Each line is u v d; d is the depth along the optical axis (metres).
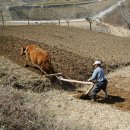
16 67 20.33
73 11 151.00
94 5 154.00
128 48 38.62
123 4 141.00
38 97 18.22
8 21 137.88
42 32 41.38
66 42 36.00
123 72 26.80
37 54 19.69
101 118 17.00
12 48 24.36
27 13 149.50
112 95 20.17
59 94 19.22
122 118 17.17
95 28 115.50
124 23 124.00
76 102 18.50
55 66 22.75
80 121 16.33
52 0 171.00
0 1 160.12
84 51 31.38
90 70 24.11
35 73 20.23
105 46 37.41
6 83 18.41
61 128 12.89
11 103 12.88
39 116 13.20
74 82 19.97
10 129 11.55
